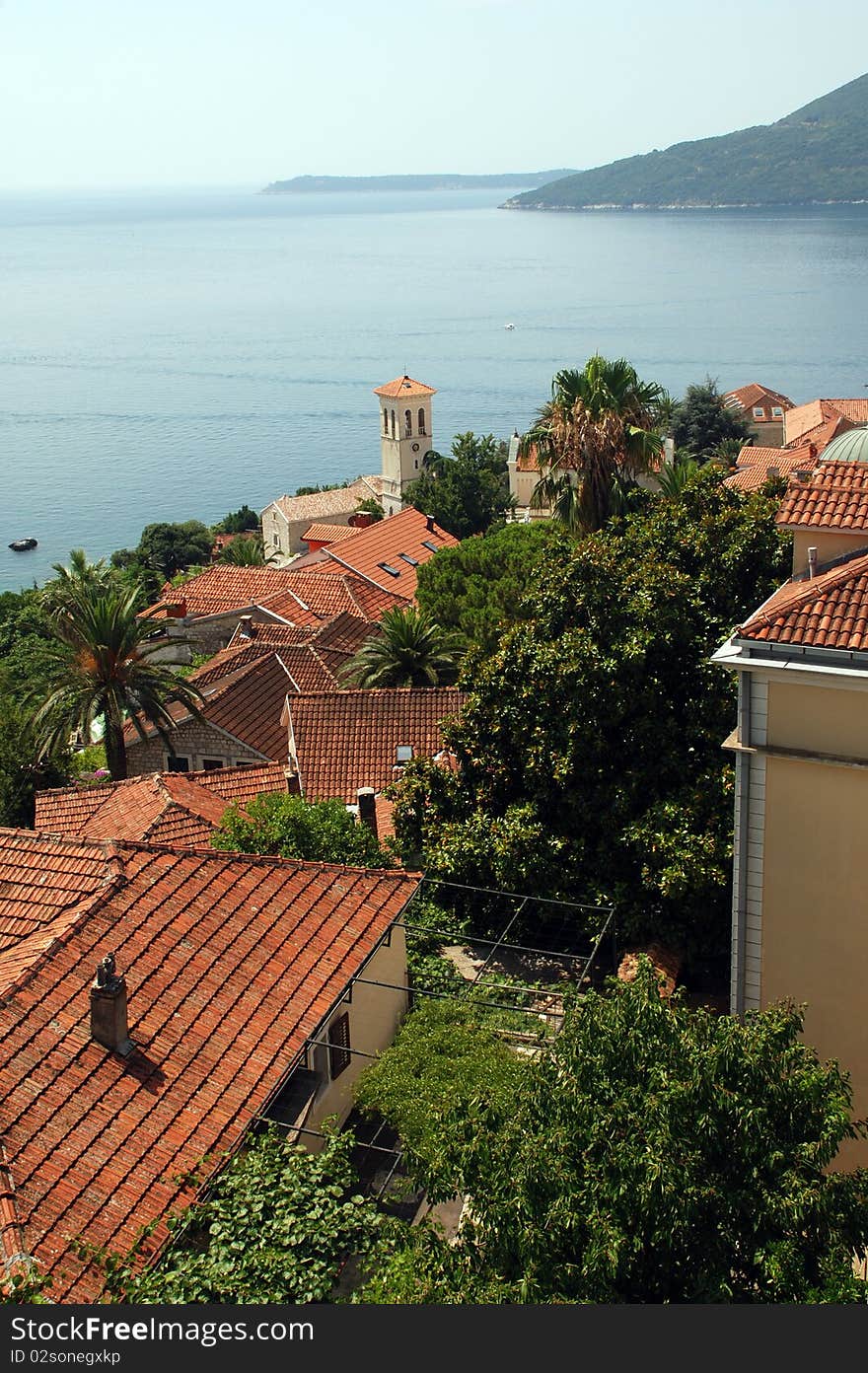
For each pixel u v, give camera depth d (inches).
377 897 937.5
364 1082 813.9
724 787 1059.3
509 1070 811.4
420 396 4734.3
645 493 1835.6
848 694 784.9
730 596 1175.0
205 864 896.9
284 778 1499.8
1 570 6476.4
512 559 2204.7
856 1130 757.9
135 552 5595.5
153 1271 612.1
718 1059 585.9
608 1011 619.5
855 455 1017.5
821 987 840.9
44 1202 637.3
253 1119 727.1
